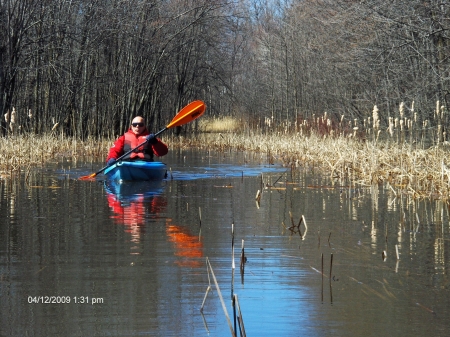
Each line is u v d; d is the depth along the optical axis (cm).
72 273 451
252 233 607
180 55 2972
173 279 437
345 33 2047
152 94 2800
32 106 2295
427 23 1598
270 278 440
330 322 352
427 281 435
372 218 696
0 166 1214
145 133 1152
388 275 450
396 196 862
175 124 1156
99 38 2175
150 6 2391
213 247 540
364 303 385
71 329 340
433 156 1058
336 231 620
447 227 640
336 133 2030
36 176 1143
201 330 339
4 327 342
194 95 3478
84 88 2278
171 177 1152
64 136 2045
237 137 2495
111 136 2467
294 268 470
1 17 1855
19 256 502
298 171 1291
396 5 1656
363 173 1080
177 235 592
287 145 1862
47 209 750
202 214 721
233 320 356
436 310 372
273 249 534
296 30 3077
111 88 2430
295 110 2853
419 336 330
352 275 450
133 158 1131
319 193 926
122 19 2222
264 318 357
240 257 504
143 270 459
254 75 3950
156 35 2483
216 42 3130
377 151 1199
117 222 661
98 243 552
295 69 3031
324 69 2619
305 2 3058
